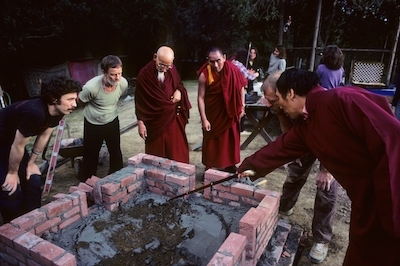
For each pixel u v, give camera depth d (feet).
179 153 12.32
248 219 6.88
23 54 28.73
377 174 4.02
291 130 6.48
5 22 23.00
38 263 6.07
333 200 7.98
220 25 36.47
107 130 11.84
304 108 5.40
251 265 7.07
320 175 7.88
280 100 5.94
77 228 8.05
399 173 3.88
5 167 7.95
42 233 7.52
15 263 6.57
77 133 20.36
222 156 12.26
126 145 17.15
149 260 7.03
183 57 42.96
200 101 11.89
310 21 31.24
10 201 8.18
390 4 26.89
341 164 4.75
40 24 25.95
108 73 10.72
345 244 9.09
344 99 4.56
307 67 27.76
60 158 15.23
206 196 9.37
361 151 4.43
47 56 31.68
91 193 9.14
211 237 7.77
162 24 36.91
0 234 6.48
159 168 9.93
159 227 8.18
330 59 10.58
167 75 11.52
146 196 9.67
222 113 11.73
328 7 29.43
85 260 7.00
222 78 11.34
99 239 7.68
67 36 32.24
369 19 29.81
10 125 7.52
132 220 8.44
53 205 7.73
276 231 8.73
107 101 11.41
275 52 20.43
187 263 6.94
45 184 11.84
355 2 27.09
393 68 27.17
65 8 27.37
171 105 11.51
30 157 8.67
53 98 7.21
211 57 10.96
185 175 9.40
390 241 4.46
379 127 4.09
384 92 21.29
